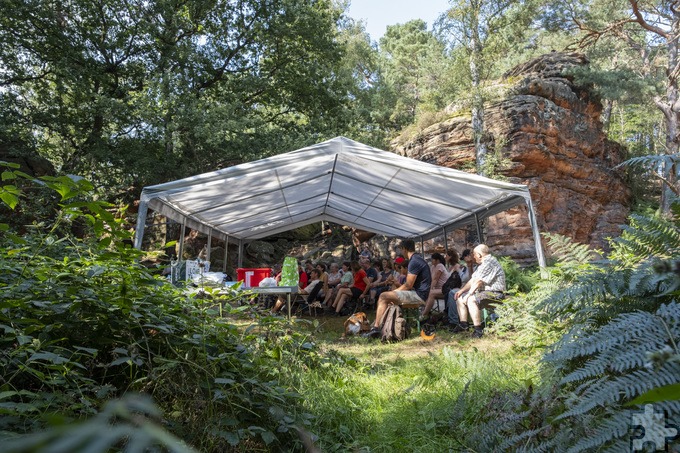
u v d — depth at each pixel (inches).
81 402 75.8
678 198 86.1
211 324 113.1
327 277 483.5
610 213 724.0
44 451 6.9
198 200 355.3
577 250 174.1
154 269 102.5
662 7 879.7
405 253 326.3
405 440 108.0
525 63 806.5
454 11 698.2
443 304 333.1
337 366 161.6
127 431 8.8
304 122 877.2
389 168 311.3
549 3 852.0
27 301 85.8
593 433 60.9
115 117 697.6
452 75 732.7
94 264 100.8
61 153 783.7
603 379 69.0
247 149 708.7
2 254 93.6
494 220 657.6
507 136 682.2
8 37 714.2
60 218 79.0
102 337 92.0
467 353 175.6
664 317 69.5
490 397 109.2
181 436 83.4
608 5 900.0
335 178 383.2
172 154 757.3
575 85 761.0
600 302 99.7
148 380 92.8
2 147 669.3
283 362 135.2
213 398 92.8
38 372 70.2
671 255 87.1
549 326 167.0
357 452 100.0
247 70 824.3
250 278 321.4
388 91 1390.3
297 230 875.4
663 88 805.2
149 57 787.4
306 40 834.2
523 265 638.5
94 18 736.3
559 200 682.8
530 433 76.8
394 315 281.9
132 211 770.2
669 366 59.6
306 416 109.3
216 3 797.2
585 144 719.1
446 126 754.2
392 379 162.1
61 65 702.5
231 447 89.7
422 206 417.1
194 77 767.7
